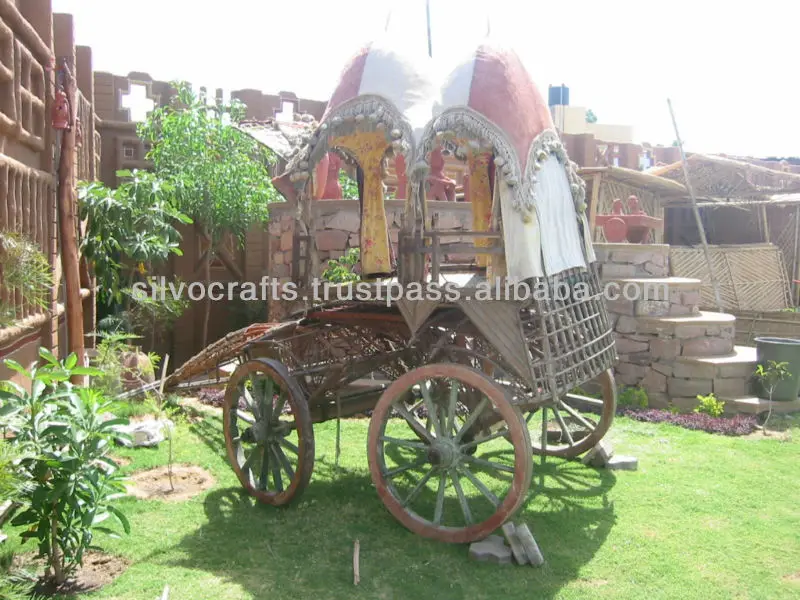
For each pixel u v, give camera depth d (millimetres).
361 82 5008
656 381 8906
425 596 3854
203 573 4047
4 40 5375
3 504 4379
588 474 6129
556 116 20984
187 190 10648
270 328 6625
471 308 4555
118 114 12555
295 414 5004
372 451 4875
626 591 3934
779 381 8289
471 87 4594
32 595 3631
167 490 5512
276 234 10812
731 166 18672
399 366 6027
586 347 5047
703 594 3908
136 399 7938
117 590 3764
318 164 5535
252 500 5340
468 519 4543
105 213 8297
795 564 4316
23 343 6090
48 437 3650
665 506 5316
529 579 4074
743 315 13961
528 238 4445
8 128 5461
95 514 3779
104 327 9938
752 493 5605
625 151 17312
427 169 4586
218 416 7922
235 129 11336
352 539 4633
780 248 17688
